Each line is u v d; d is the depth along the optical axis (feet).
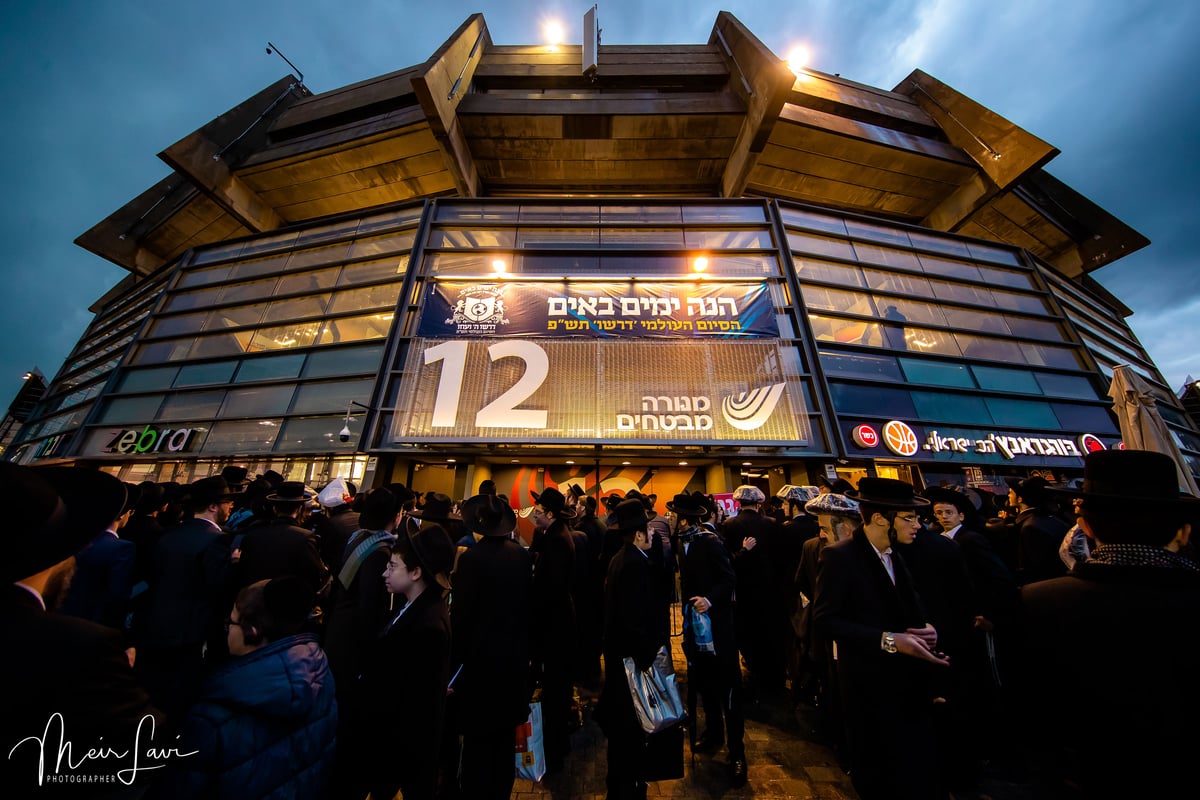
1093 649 4.71
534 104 45.85
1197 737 4.04
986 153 49.21
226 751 4.10
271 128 55.26
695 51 54.29
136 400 38.29
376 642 7.47
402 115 47.42
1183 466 16.48
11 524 3.60
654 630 8.39
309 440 31.96
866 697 6.71
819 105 52.49
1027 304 42.68
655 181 51.55
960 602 9.16
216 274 44.21
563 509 12.25
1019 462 33.40
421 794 6.22
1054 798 9.05
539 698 12.94
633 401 29.78
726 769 10.00
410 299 34.91
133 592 11.43
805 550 12.22
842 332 35.53
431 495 12.22
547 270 36.19
